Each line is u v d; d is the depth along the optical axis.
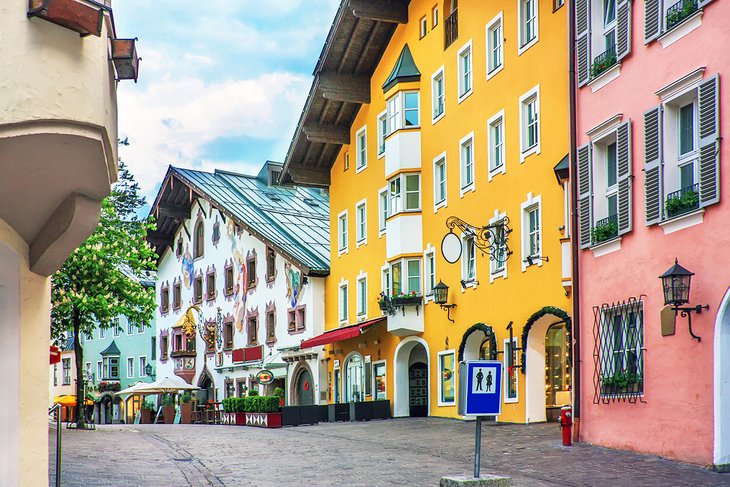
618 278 18.73
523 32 27.02
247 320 48.09
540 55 25.84
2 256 9.92
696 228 16.22
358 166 39.34
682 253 16.61
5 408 10.00
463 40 30.70
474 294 29.30
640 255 17.95
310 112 39.41
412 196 33.88
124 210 33.19
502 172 27.72
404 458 19.08
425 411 34.97
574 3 20.91
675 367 16.70
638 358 17.97
